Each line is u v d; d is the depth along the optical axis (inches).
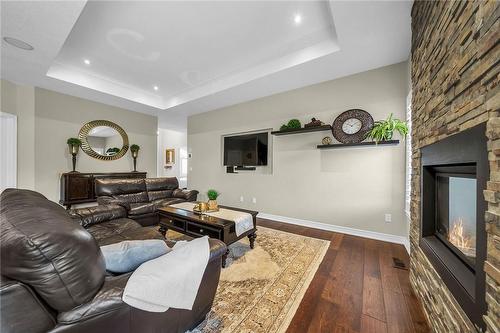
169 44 111.3
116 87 167.6
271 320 55.7
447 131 45.8
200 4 83.8
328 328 53.3
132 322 35.9
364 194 122.3
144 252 44.1
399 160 112.6
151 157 227.6
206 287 49.8
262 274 78.2
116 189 135.3
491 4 31.4
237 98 171.3
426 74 58.5
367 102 121.8
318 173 138.9
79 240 31.4
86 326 31.2
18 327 27.1
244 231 95.0
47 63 114.9
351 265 85.8
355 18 80.5
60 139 164.2
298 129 137.6
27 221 30.6
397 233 112.5
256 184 172.1
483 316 32.0
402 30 87.0
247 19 92.2
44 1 72.2
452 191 52.1
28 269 27.6
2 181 139.6
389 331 52.6
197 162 217.9
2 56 107.9
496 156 30.5
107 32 101.5
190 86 169.5
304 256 93.7
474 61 35.9
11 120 141.5
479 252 33.6
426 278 56.7
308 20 92.7
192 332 51.0
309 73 126.1
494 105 30.9
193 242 49.5
